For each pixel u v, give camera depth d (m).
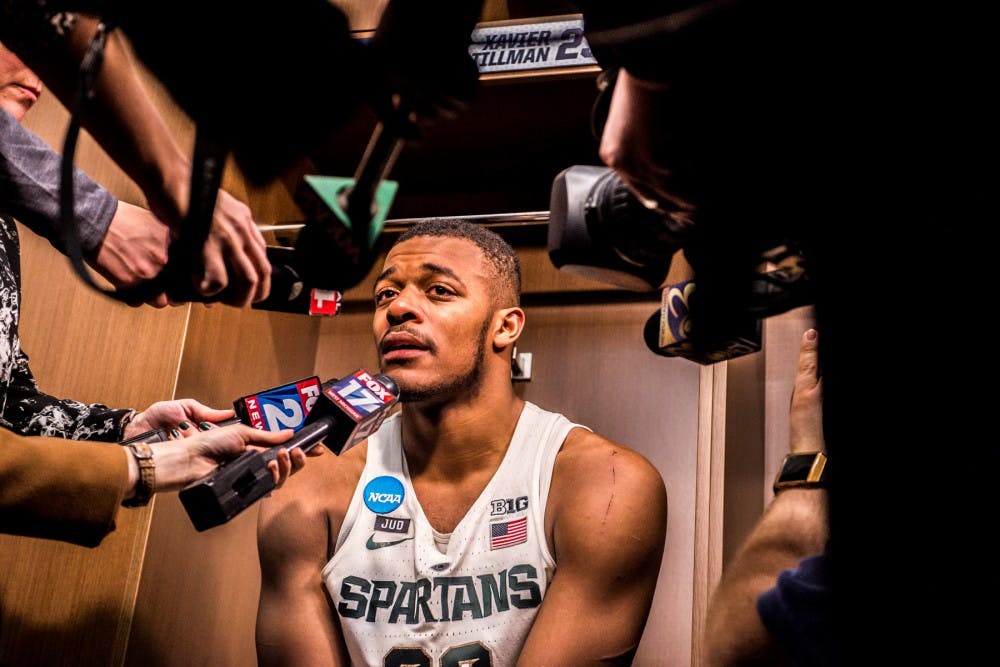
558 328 2.14
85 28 0.94
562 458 1.54
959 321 0.72
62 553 1.74
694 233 1.01
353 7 1.96
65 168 0.83
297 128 0.84
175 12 0.79
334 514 1.57
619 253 1.10
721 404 1.78
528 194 2.26
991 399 0.70
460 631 1.44
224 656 1.94
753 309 1.08
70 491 1.18
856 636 0.73
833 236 0.81
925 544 0.70
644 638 1.87
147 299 1.03
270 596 1.53
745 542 0.98
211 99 0.82
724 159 0.87
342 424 1.32
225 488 1.16
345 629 1.48
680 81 0.83
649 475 1.49
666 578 1.90
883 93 0.77
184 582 1.84
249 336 2.05
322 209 0.92
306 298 1.51
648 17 0.80
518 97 1.93
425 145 2.13
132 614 1.71
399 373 1.53
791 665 0.85
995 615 0.66
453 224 1.71
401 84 0.83
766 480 1.83
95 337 1.84
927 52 0.75
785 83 0.80
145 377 1.85
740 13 0.77
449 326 1.56
